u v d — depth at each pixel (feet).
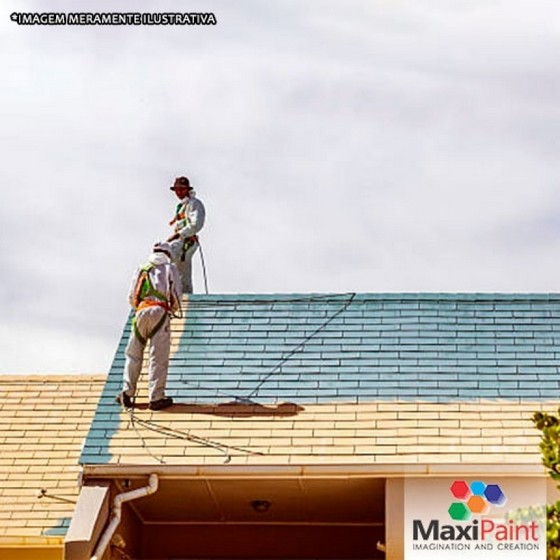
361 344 57.36
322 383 55.47
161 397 54.65
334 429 53.06
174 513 57.41
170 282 55.93
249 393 55.26
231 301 59.88
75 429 59.47
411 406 54.03
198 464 51.65
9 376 62.28
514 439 52.19
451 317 58.39
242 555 58.18
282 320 58.90
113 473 51.62
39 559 53.16
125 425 53.72
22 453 57.77
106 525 51.06
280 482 52.39
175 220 65.36
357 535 58.18
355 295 59.57
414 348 57.00
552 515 42.50
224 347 57.72
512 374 55.47
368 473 50.98
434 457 51.42
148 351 57.88
